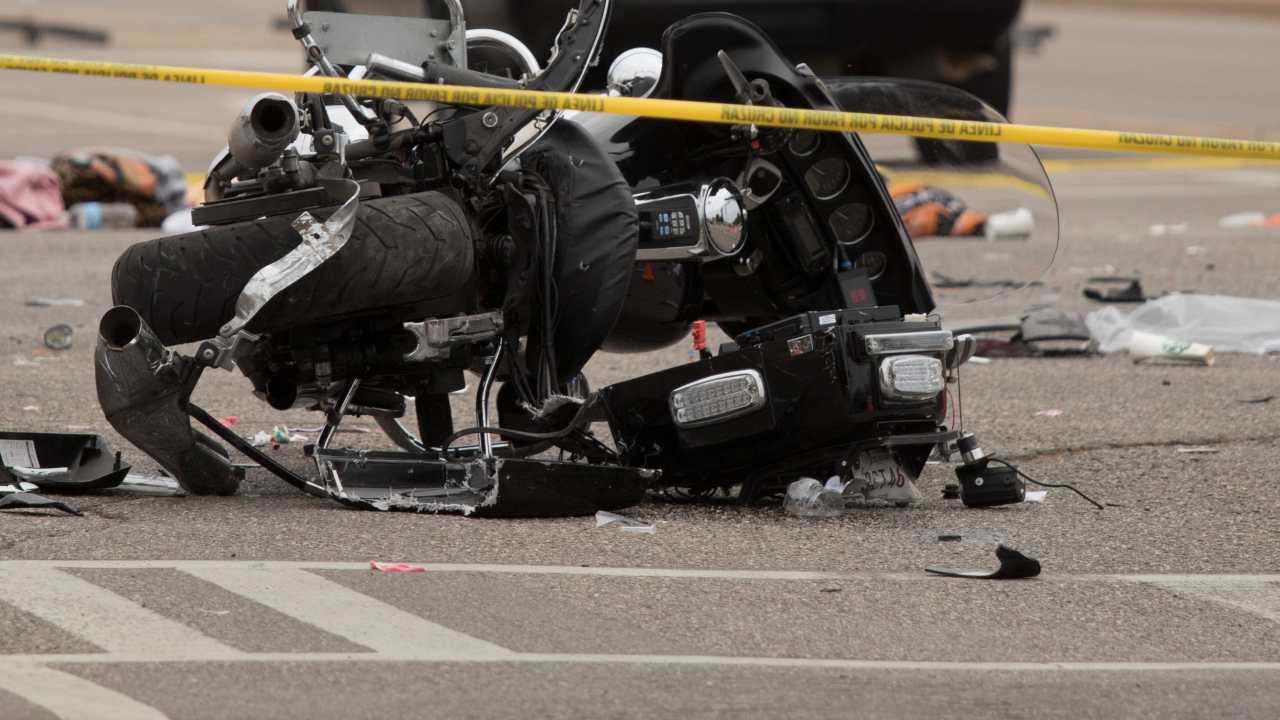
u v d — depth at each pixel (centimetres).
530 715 1594
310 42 2430
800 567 2123
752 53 2534
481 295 2441
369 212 2264
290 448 2827
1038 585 2081
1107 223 6412
